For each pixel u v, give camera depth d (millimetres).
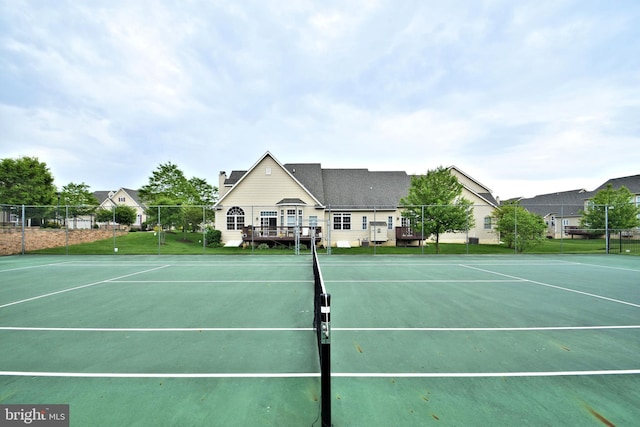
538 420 2572
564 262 15031
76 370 3555
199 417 2611
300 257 17406
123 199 53000
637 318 5633
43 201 28609
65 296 7562
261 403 2830
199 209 29625
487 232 27844
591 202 27406
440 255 18625
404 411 2693
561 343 4387
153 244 23094
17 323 5367
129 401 2887
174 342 4434
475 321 5430
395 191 28125
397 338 4578
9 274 11227
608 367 3625
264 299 7207
